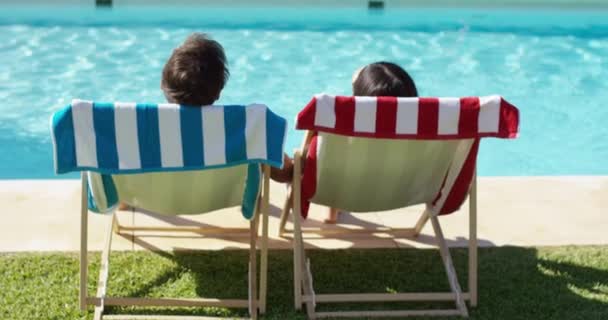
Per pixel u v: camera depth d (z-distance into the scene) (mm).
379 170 3850
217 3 10438
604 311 3961
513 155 6887
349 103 3463
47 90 7734
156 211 3943
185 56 3504
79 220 4695
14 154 6637
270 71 8375
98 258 4273
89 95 7660
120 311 3844
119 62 8477
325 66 8562
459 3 10758
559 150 6973
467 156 3748
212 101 3572
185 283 4098
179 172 3643
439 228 4309
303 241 4590
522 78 8391
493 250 4559
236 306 3873
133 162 3441
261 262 3814
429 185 4012
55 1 10250
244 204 3797
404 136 3537
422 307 4023
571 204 5188
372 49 9117
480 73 8492
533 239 4711
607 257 4512
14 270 4121
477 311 3961
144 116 3371
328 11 10461
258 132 3463
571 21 10312
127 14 10055
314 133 3783
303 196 3908
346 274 4266
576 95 8008
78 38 9148
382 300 3965
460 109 3527
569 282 4234
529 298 4074
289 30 9680
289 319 3838
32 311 3791
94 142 3387
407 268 4355
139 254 4336
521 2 10758
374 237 4676
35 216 4711
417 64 8703
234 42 9195
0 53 8609
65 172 3410
